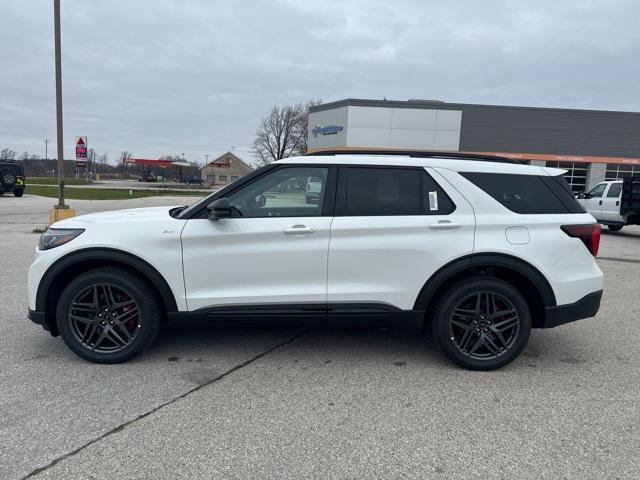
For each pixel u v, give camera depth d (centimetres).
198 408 338
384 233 398
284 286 402
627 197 1405
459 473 270
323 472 269
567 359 443
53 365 407
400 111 3409
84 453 283
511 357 407
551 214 413
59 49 1264
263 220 398
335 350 454
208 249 396
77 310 403
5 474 262
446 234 400
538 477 267
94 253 393
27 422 315
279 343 470
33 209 1997
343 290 401
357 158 414
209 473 266
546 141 3409
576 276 409
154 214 431
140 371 398
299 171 411
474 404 351
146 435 303
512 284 426
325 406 345
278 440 300
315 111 3775
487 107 3388
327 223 398
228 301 399
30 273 403
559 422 327
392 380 390
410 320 407
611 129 3381
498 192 412
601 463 281
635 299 673
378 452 289
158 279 395
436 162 418
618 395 370
